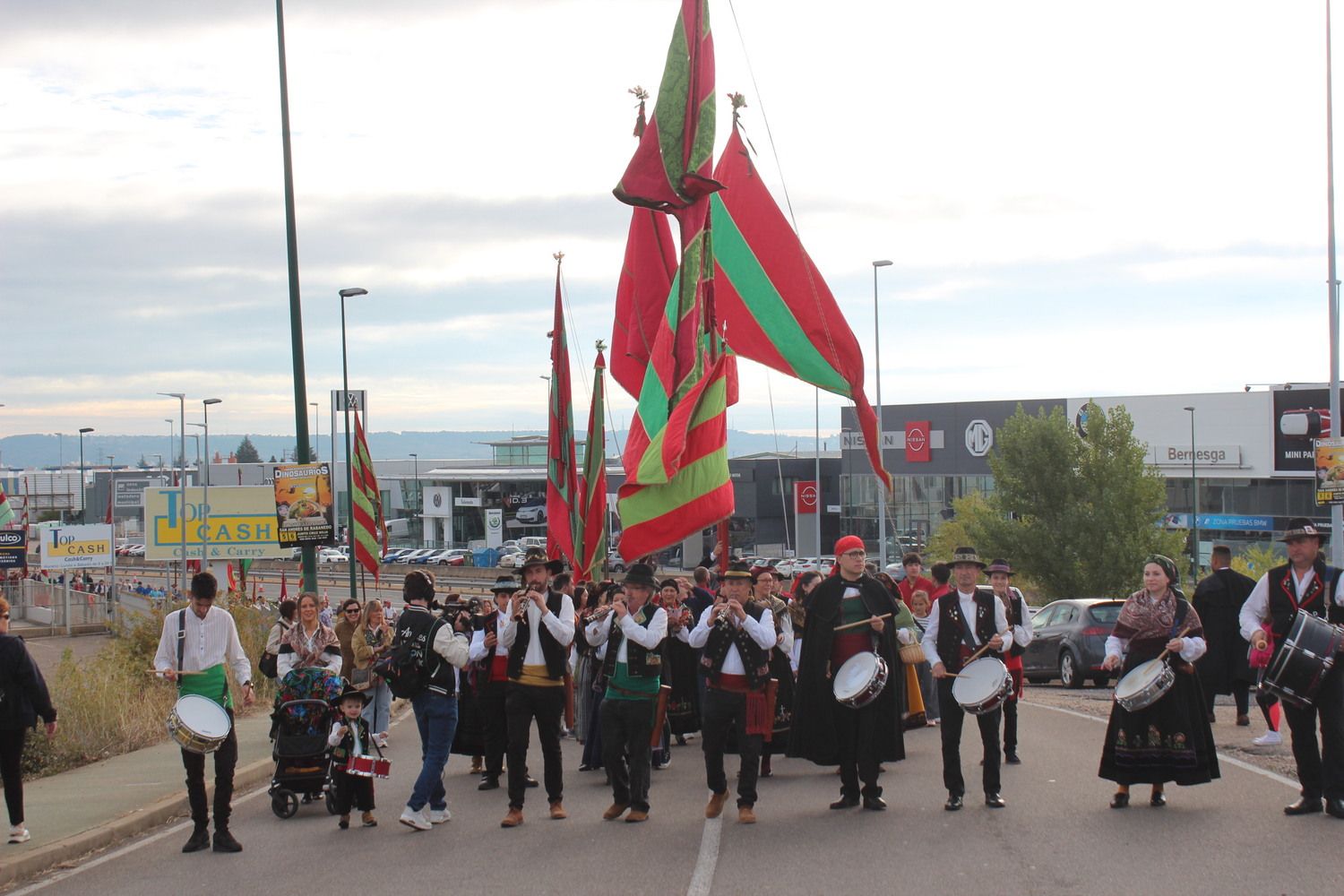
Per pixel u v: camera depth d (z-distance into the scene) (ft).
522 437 375.25
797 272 55.72
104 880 30.01
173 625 33.65
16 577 234.38
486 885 27.66
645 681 34.22
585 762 44.39
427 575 35.58
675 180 51.24
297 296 70.38
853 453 264.93
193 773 32.83
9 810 33.24
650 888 26.76
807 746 34.40
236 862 31.37
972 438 247.09
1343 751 30.68
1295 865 26.43
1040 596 159.84
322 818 37.24
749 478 274.16
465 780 43.57
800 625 44.06
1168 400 230.48
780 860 28.71
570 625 34.78
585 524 61.87
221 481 372.58
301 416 70.33
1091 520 139.54
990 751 33.68
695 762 45.34
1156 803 32.89
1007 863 27.58
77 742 52.24
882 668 33.22
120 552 369.30
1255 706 58.18
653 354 52.31
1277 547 217.97
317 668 38.04
